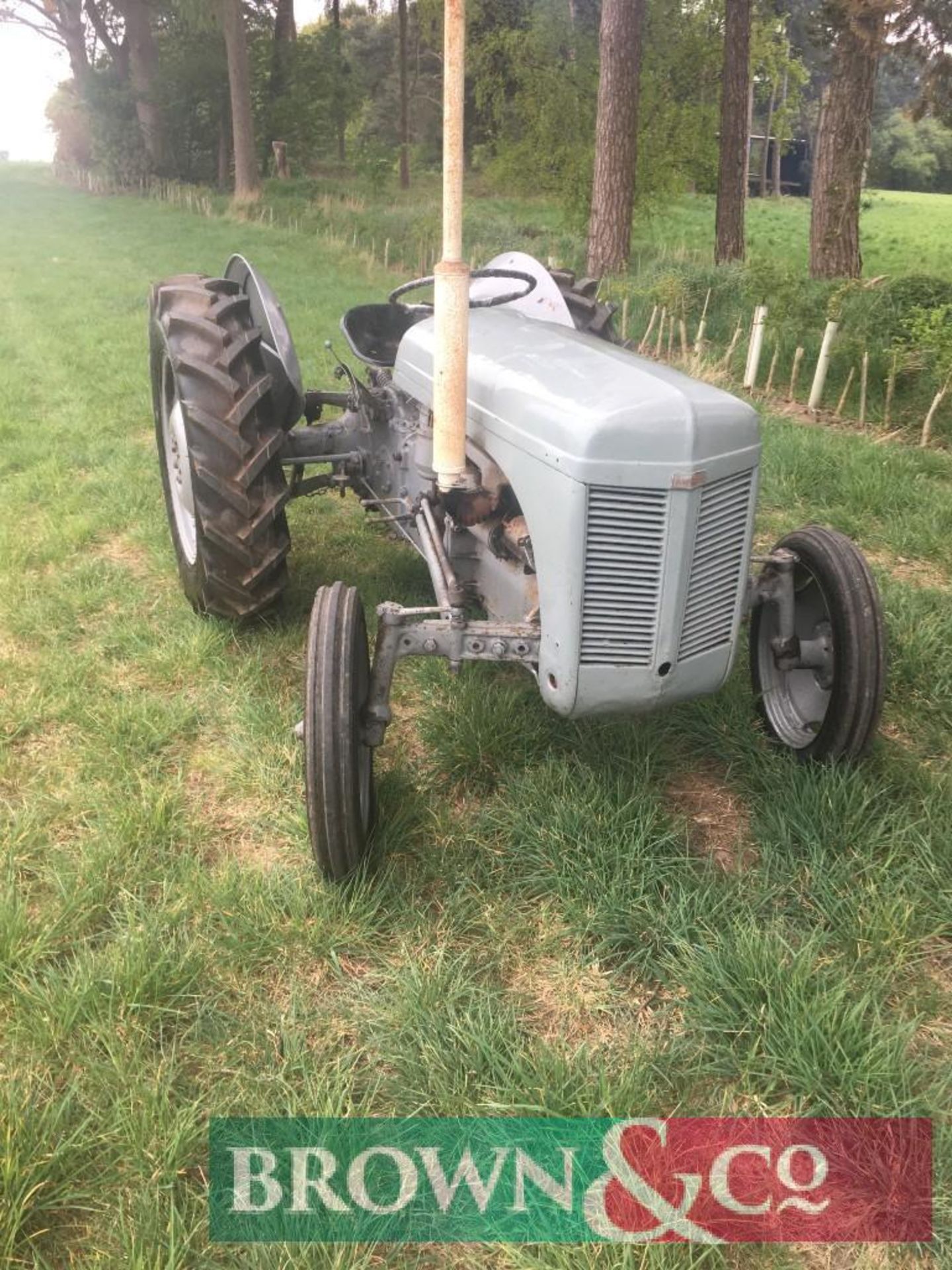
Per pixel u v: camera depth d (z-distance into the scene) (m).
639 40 12.19
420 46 35.62
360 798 2.56
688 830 2.94
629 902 2.56
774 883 2.68
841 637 2.94
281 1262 1.73
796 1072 2.09
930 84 10.70
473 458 3.08
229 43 24.88
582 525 2.40
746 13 13.80
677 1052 2.16
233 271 4.51
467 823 2.94
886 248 21.36
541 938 2.52
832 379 8.48
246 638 3.96
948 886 2.62
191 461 3.51
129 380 8.03
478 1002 2.27
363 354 4.24
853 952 2.44
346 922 2.52
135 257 16.89
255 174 26.02
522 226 18.94
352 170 32.88
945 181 54.34
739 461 2.51
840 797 2.87
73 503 5.32
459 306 2.46
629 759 3.12
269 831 2.92
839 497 5.66
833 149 11.29
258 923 2.49
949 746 3.33
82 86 32.16
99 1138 1.93
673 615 2.50
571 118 16.80
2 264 15.88
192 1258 1.75
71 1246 1.78
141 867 2.70
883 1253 1.79
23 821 2.87
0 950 2.34
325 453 4.36
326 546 4.89
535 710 3.37
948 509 5.33
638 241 19.42
